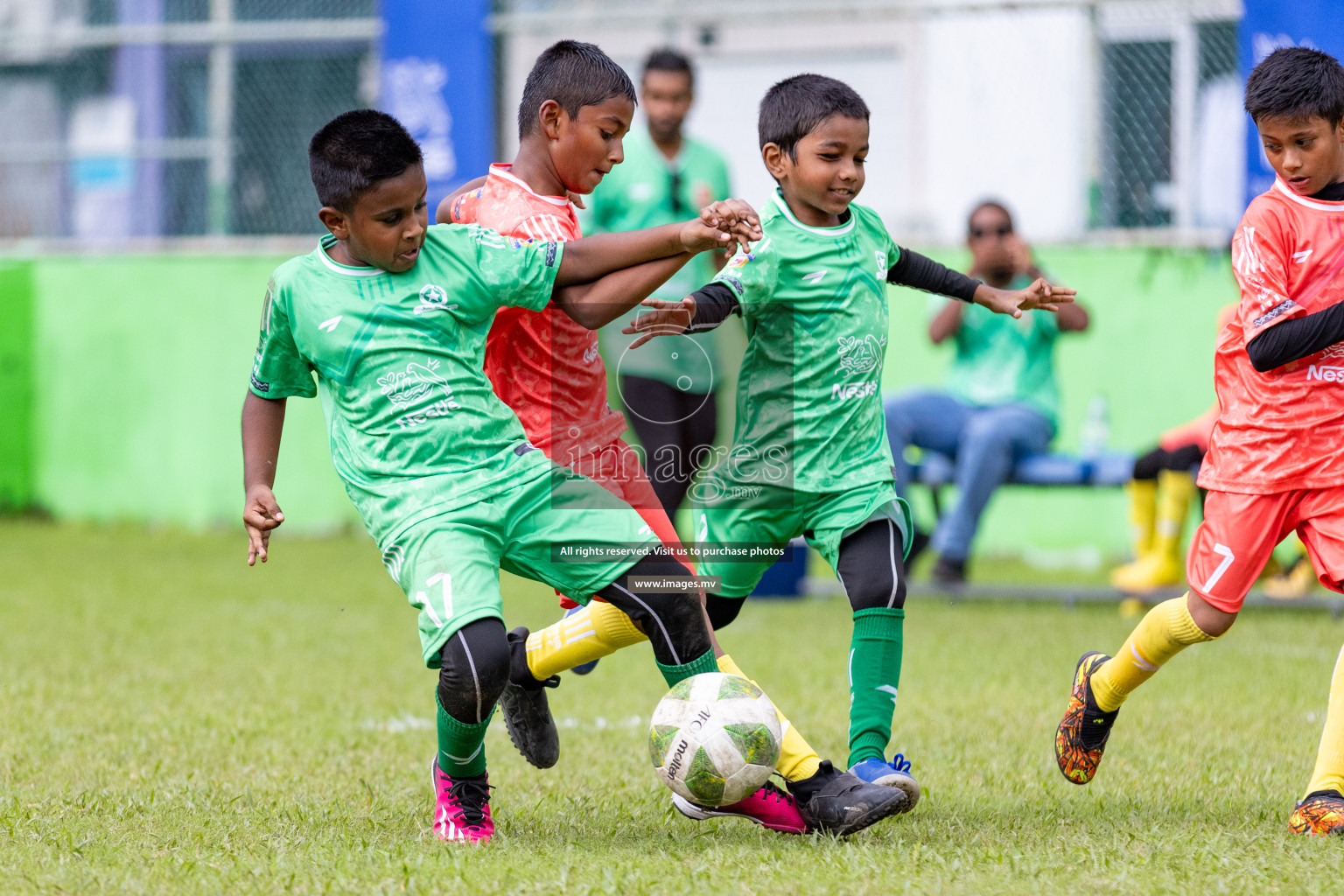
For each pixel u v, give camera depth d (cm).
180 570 3647
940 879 1012
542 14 4291
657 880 1015
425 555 1141
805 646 2503
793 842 1195
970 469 3106
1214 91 3850
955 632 2677
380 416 1177
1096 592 3042
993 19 3991
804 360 1338
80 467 4706
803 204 1352
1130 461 3114
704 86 4244
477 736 1184
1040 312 3152
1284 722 1791
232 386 4603
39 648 2412
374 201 1142
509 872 1039
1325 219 1284
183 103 4706
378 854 1110
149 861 1100
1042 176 3984
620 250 1222
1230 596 1308
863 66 4134
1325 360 1284
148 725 1761
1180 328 3869
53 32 4728
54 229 4772
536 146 1371
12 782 1428
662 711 1209
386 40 4244
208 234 4684
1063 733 1400
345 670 2250
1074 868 1055
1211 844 1120
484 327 1221
